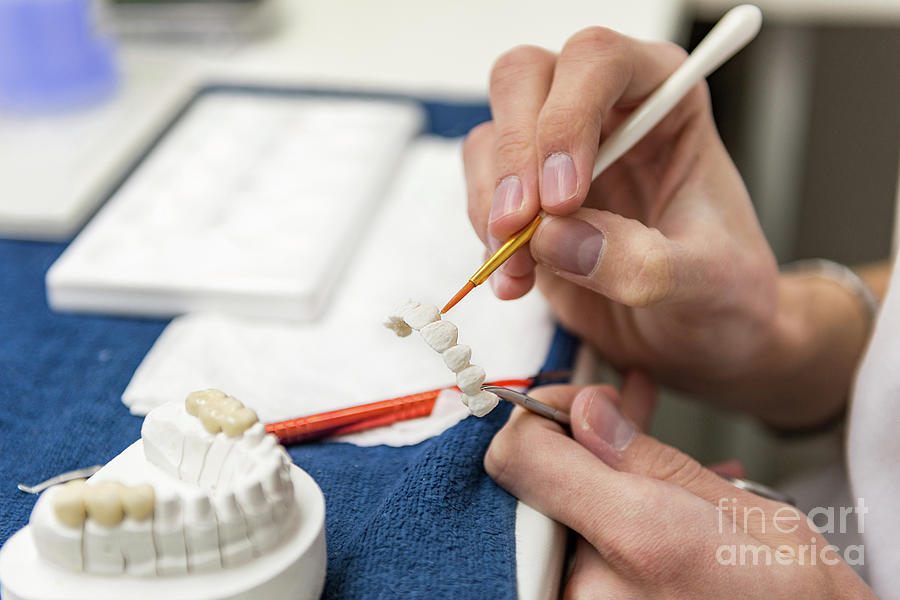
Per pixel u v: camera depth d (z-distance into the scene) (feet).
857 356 2.00
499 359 1.62
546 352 1.65
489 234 1.46
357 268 1.82
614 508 1.31
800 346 1.89
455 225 1.92
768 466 3.33
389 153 2.05
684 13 2.96
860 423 1.56
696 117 1.58
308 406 1.53
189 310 1.73
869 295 2.02
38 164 2.06
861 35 3.63
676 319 1.60
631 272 1.35
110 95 2.29
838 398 2.02
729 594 1.28
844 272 2.06
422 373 1.60
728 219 1.59
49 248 1.93
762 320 1.68
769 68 3.82
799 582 1.30
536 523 1.35
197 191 1.94
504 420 1.47
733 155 4.04
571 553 1.46
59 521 1.11
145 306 1.73
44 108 2.21
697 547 1.28
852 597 1.35
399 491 1.35
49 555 1.12
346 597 1.23
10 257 1.90
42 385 1.58
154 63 2.49
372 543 1.29
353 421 1.48
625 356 1.76
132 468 1.17
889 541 1.50
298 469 1.25
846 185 3.91
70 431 1.48
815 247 4.03
